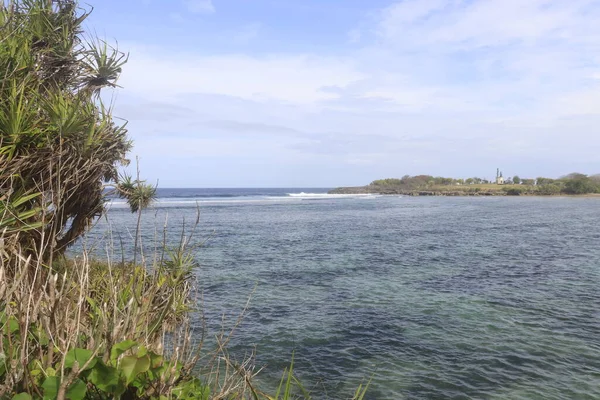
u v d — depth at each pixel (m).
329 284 15.18
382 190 183.25
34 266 3.11
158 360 2.00
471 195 154.62
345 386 7.40
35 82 4.95
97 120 5.13
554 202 98.75
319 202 92.06
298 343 9.25
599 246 26.06
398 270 18.06
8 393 1.75
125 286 2.57
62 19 5.82
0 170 3.77
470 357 8.75
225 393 2.62
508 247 25.52
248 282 15.09
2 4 5.15
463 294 14.01
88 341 2.20
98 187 5.19
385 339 9.70
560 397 7.11
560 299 13.43
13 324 2.06
